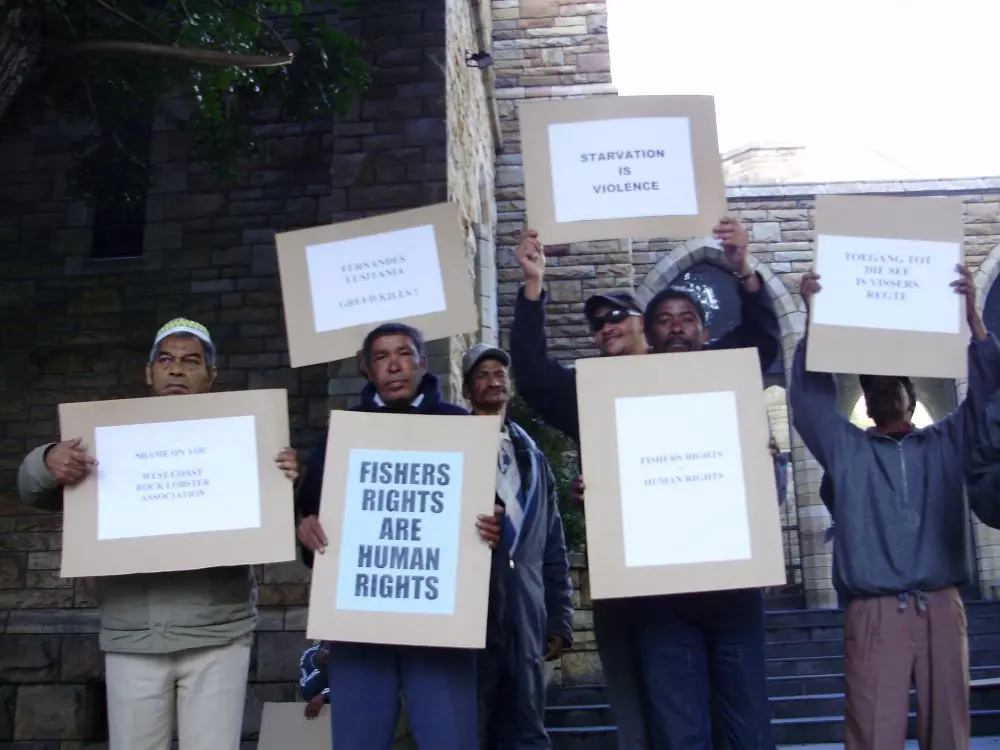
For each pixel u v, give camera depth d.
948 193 12.49
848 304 3.08
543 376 3.39
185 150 8.35
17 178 8.49
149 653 2.96
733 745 3.05
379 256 3.42
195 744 2.99
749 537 2.91
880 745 2.88
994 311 12.33
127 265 8.24
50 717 5.71
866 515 3.03
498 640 3.54
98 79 5.84
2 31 3.72
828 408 3.17
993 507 3.06
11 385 8.11
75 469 2.95
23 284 8.29
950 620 2.96
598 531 2.92
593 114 3.22
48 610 6.29
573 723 6.11
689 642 3.08
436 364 7.00
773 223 12.48
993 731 5.91
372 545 2.90
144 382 8.03
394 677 2.96
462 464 2.95
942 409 12.70
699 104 3.24
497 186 11.85
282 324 8.02
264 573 6.05
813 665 7.30
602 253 11.52
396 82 7.62
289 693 5.82
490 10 12.34
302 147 8.30
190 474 3.01
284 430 3.06
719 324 12.41
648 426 2.99
